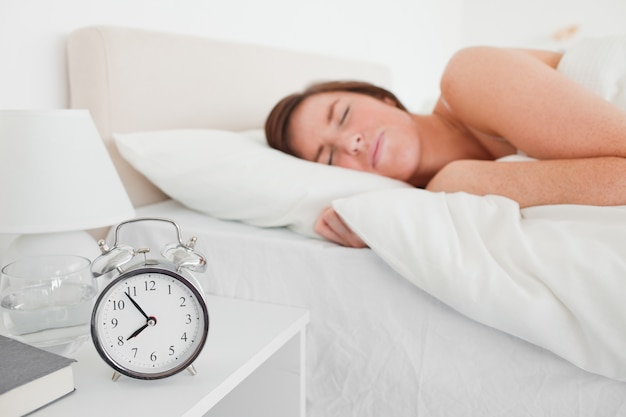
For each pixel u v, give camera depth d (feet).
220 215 3.70
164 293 2.28
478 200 3.09
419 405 2.91
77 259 2.60
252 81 5.33
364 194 3.11
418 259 2.74
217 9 5.30
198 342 2.31
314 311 3.15
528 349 2.67
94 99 3.77
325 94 4.32
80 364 2.43
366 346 3.03
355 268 3.03
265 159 3.71
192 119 4.58
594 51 4.43
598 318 2.41
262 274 3.26
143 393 2.20
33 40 3.62
